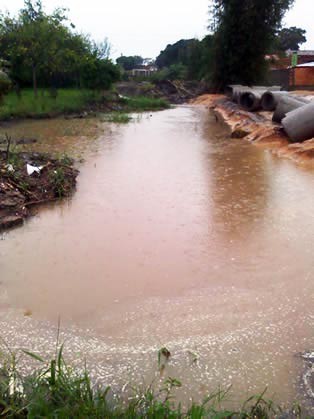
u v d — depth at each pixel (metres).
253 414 2.79
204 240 5.59
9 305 4.14
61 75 29.44
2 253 5.26
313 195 7.35
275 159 10.45
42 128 17.08
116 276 4.67
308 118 11.23
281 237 5.64
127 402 2.92
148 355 3.44
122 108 26.38
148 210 6.74
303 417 2.79
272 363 3.33
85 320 3.91
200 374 3.22
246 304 4.12
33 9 23.39
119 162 10.23
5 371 3.17
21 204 6.73
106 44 33.59
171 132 15.82
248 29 32.06
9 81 17.02
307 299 4.19
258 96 20.38
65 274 4.73
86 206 6.99
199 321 3.87
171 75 42.09
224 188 7.96
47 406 2.67
